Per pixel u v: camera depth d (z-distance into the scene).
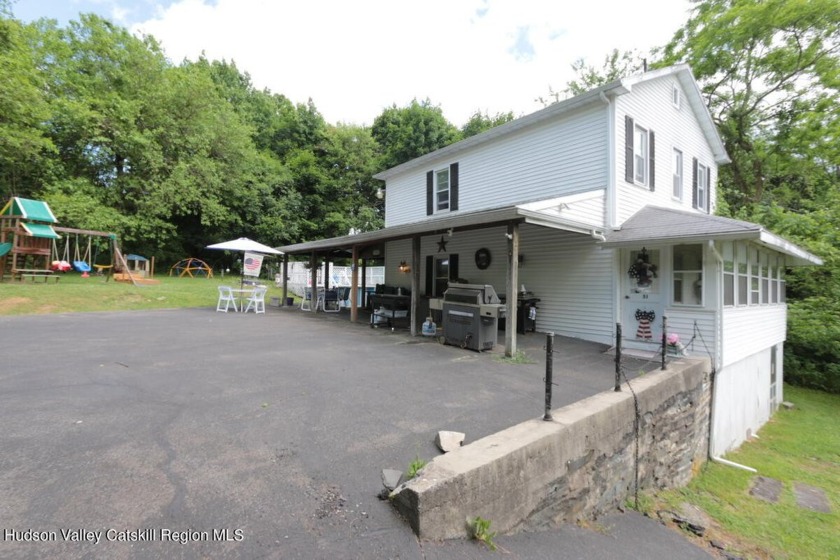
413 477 2.35
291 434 3.19
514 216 6.18
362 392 4.42
